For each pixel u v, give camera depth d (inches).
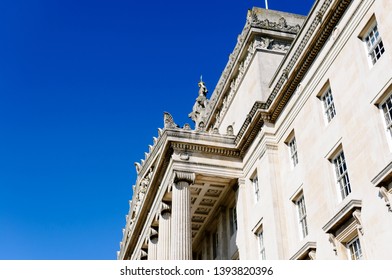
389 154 824.9
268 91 1396.4
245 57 1587.1
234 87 1652.3
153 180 1523.1
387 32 872.9
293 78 1198.9
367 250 827.4
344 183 970.1
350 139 938.7
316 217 1019.9
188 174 1352.1
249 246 1296.8
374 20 943.7
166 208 1450.5
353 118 941.2
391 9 870.4
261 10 1646.2
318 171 1043.9
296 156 1190.9
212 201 1524.4
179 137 1389.0
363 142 895.7
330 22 1066.1
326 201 991.6
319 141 1059.3
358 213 856.9
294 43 1230.9
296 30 1549.0
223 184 1429.6
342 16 1041.5
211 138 1413.6
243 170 1402.6
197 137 1403.8
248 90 1504.7
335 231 922.7
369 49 951.6
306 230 1090.7
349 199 904.9
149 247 1642.5
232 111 1642.5
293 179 1159.0
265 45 1497.3
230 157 1418.6
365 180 869.8
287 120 1230.9
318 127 1072.2
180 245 1253.7
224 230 1512.1
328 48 1079.6
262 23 1535.4
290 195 1160.8
